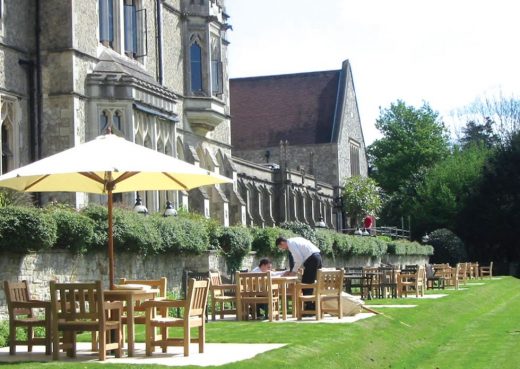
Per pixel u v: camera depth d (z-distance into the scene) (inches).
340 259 1702.8
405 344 737.6
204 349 573.0
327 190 2704.2
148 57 1389.0
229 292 928.3
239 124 2940.5
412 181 3314.5
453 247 2689.5
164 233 945.5
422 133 3545.8
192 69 1546.5
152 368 475.5
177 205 1380.4
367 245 1844.2
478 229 2854.3
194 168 563.5
